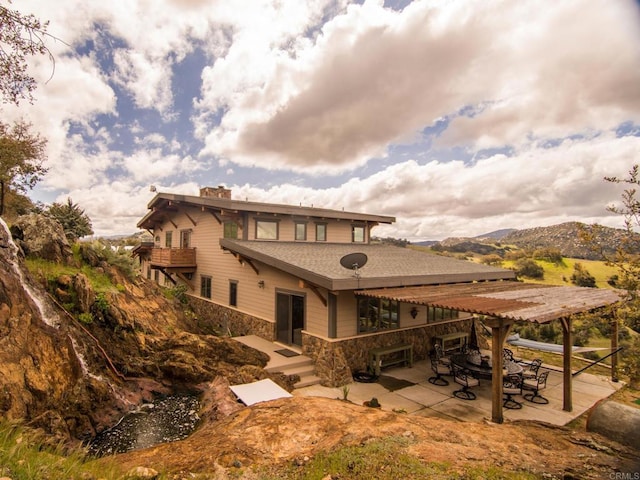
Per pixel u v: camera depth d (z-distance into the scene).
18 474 2.83
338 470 3.55
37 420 5.57
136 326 9.70
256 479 3.49
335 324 9.83
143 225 23.48
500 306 7.49
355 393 8.70
